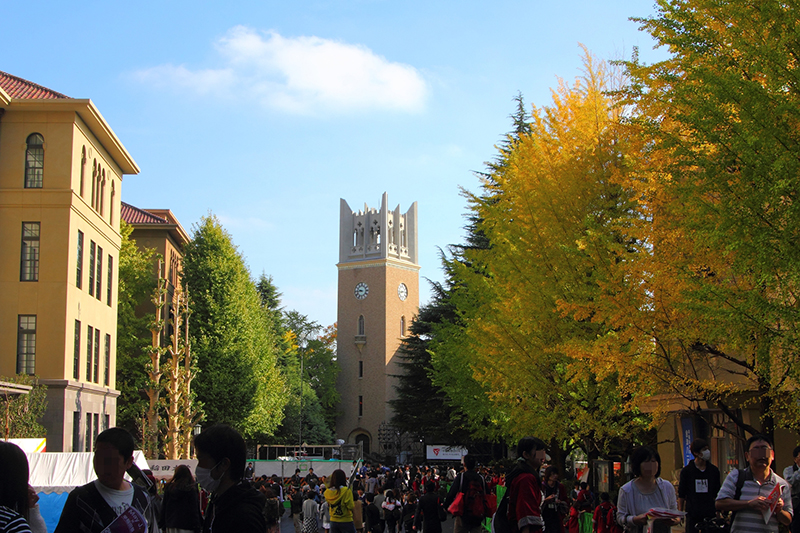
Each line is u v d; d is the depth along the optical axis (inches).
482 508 409.1
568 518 639.8
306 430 3041.3
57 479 695.7
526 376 681.0
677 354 481.1
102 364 1572.3
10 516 183.3
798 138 347.6
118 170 1718.8
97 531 199.2
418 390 1884.8
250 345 2030.0
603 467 761.0
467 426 1547.7
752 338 391.5
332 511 550.6
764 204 355.3
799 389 398.0
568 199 638.5
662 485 299.1
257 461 1656.0
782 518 274.1
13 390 1093.8
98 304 1556.3
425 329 1870.1
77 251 1427.2
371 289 3678.6
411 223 3868.1
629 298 470.3
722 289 382.0
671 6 406.0
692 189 378.9
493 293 821.9
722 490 284.0
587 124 663.1
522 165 685.3
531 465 281.7
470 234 1625.2
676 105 396.5
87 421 1476.4
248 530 180.9
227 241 2097.7
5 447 190.4
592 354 499.8
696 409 637.9
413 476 1519.4
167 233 2278.5
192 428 1451.8
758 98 346.6
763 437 280.8
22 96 1434.5
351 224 3814.0
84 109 1409.9
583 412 642.2
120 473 205.5
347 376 3654.0
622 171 621.0
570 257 628.1
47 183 1386.6
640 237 477.7
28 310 1354.6
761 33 366.6
